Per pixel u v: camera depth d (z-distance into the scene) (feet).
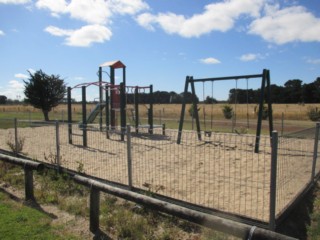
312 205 16.55
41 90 91.71
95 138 41.68
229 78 35.94
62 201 16.93
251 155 27.94
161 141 38.01
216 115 108.47
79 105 228.63
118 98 46.50
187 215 10.96
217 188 18.45
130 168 18.10
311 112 90.99
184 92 39.09
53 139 41.24
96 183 13.58
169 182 19.80
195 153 29.35
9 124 67.87
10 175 21.89
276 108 164.55
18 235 12.87
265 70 32.63
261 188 18.10
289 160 24.85
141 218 14.30
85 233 13.41
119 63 48.62
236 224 9.74
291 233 13.32
